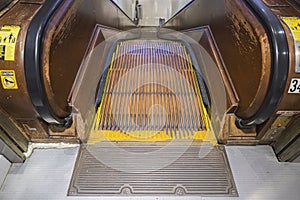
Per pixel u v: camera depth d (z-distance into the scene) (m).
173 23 5.57
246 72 1.96
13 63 1.56
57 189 1.87
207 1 3.20
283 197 1.84
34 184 1.90
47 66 1.65
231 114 2.22
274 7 1.83
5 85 1.62
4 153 1.85
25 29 1.59
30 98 1.68
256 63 1.76
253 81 1.83
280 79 1.59
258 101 1.78
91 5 2.80
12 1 1.85
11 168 1.99
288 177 1.98
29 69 1.57
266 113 1.77
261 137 2.15
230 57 2.36
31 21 1.63
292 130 1.93
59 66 1.87
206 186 1.91
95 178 1.95
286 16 1.72
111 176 1.97
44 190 1.86
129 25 5.73
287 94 1.65
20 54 1.55
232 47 2.29
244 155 2.15
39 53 1.57
